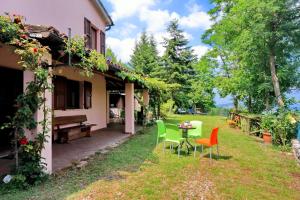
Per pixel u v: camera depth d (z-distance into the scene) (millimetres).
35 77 4371
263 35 9555
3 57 6844
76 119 9844
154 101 17156
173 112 29797
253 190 4684
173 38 32156
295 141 8273
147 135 10867
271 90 12789
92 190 4336
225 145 9266
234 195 4398
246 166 6344
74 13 10023
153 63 34344
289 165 6633
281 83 12430
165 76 31156
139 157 6766
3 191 4113
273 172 5918
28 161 4418
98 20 12414
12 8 6816
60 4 9078
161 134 7922
